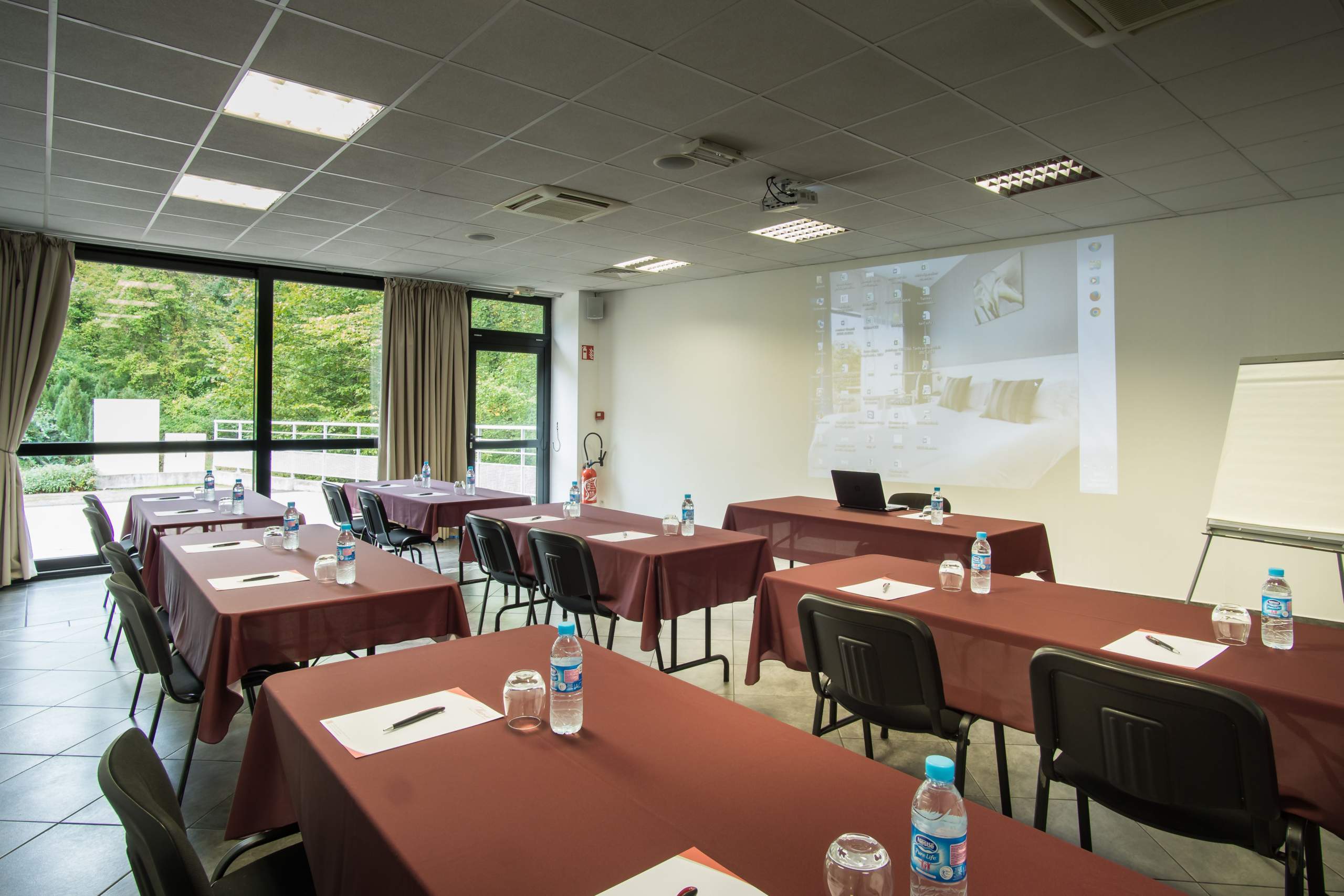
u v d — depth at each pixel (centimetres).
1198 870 218
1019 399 584
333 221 539
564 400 872
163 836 95
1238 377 413
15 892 203
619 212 521
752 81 316
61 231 562
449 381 784
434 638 275
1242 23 264
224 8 260
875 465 665
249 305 678
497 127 366
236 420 671
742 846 105
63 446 593
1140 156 399
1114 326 543
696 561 347
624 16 265
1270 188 451
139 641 248
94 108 342
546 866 100
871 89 323
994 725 225
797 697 344
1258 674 182
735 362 761
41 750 288
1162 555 523
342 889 122
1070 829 240
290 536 350
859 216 528
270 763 167
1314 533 362
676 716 152
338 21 269
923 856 91
